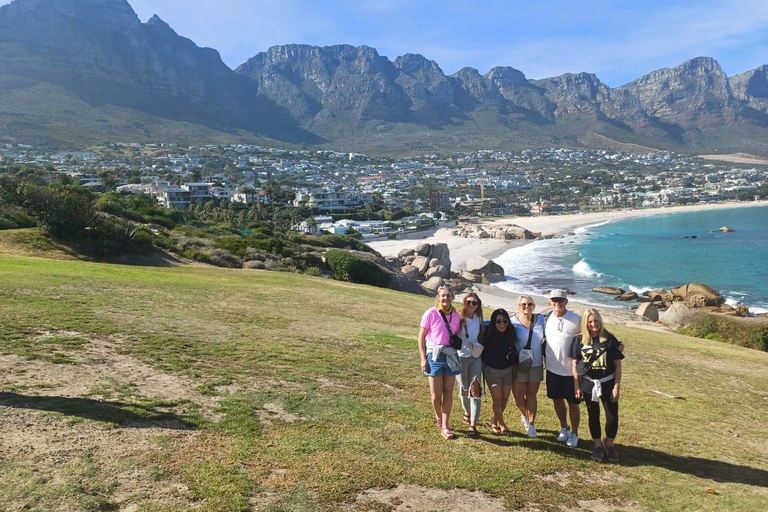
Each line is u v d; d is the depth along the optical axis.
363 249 66.38
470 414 7.66
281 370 9.86
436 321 7.40
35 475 5.08
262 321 15.09
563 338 7.41
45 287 15.13
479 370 7.59
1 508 4.53
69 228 30.20
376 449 6.77
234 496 5.18
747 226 134.12
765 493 6.99
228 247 40.34
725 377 15.34
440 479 6.14
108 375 8.26
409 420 8.06
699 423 10.16
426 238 127.25
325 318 17.12
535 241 116.00
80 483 5.06
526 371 7.67
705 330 28.97
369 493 5.64
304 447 6.55
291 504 5.20
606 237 120.88
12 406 6.59
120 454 5.74
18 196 32.19
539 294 54.62
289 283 26.55
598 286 59.16
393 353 12.68
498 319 7.62
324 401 8.41
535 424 8.73
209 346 10.96
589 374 7.23
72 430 6.15
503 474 6.47
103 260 29.88
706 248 91.62
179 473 5.50
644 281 62.25
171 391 7.91
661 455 8.03
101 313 12.69
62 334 10.23
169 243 37.34
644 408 10.68
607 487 6.54
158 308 14.73
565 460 7.18
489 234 125.69
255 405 7.82
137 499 4.94
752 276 63.38
